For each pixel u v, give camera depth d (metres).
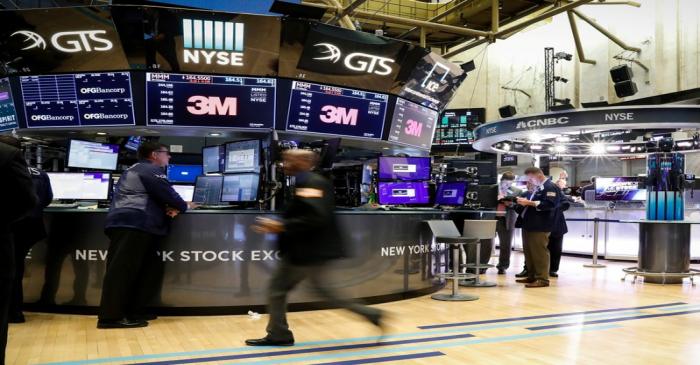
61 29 5.56
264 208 5.16
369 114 6.70
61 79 5.85
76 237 4.80
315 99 6.30
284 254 3.31
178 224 4.67
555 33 17.02
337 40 6.09
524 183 13.00
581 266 9.08
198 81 5.90
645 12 14.87
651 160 7.23
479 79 18.77
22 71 5.84
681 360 3.34
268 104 6.09
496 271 8.21
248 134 6.35
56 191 5.39
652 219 7.16
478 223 5.78
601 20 15.85
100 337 3.87
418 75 6.91
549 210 6.51
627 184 10.23
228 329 4.14
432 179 8.06
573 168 19.17
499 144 10.08
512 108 11.67
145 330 4.11
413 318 4.59
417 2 15.23
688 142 10.17
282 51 5.94
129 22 5.49
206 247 4.70
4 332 2.53
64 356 3.36
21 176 2.53
